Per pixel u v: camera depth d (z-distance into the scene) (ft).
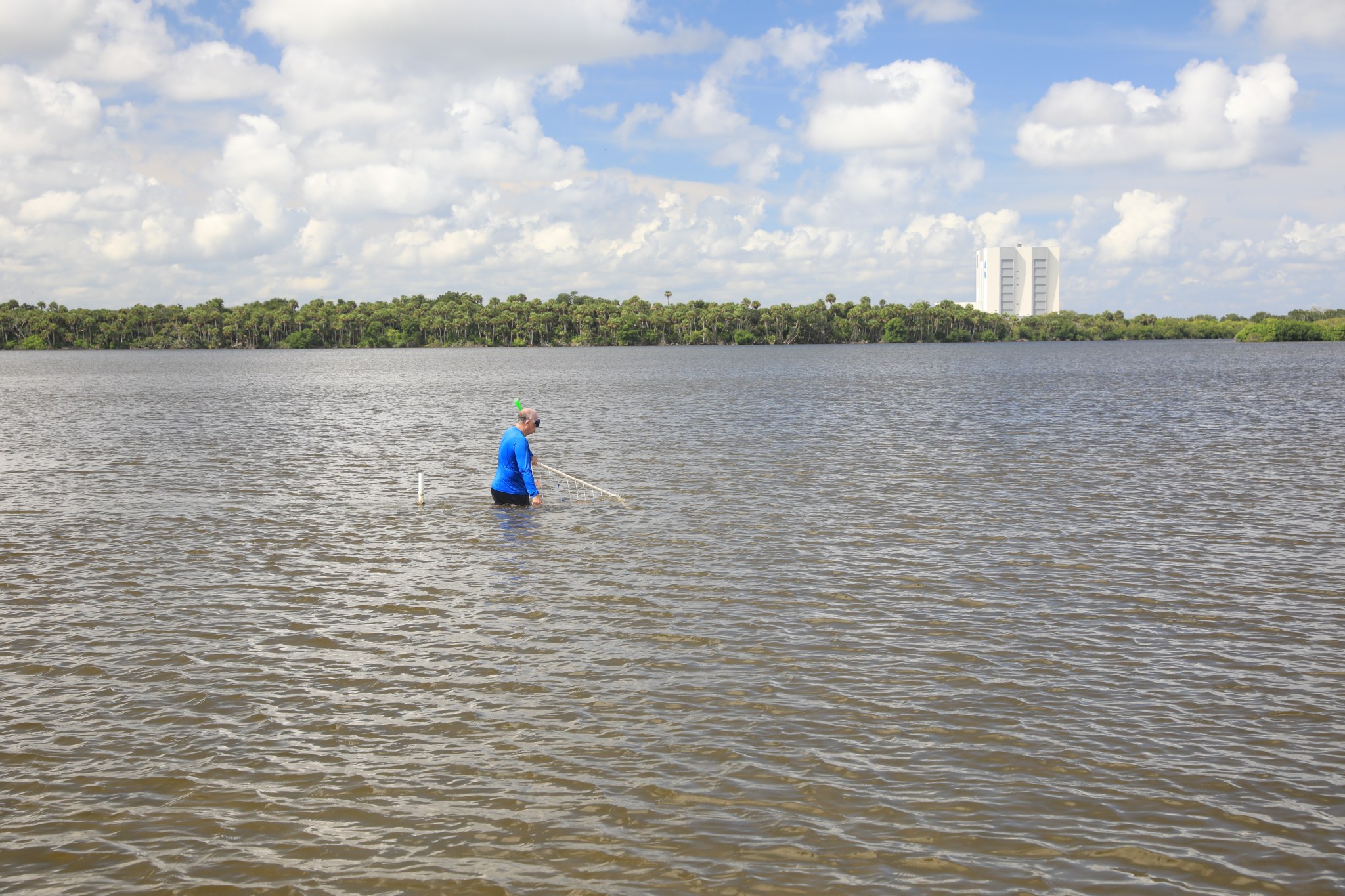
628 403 201.16
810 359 546.67
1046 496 80.89
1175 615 47.88
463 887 25.80
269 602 51.01
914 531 67.46
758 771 31.71
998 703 37.09
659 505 78.07
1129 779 31.22
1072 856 27.02
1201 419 147.02
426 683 39.37
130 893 25.66
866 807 29.48
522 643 44.14
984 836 27.94
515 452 77.46
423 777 31.53
